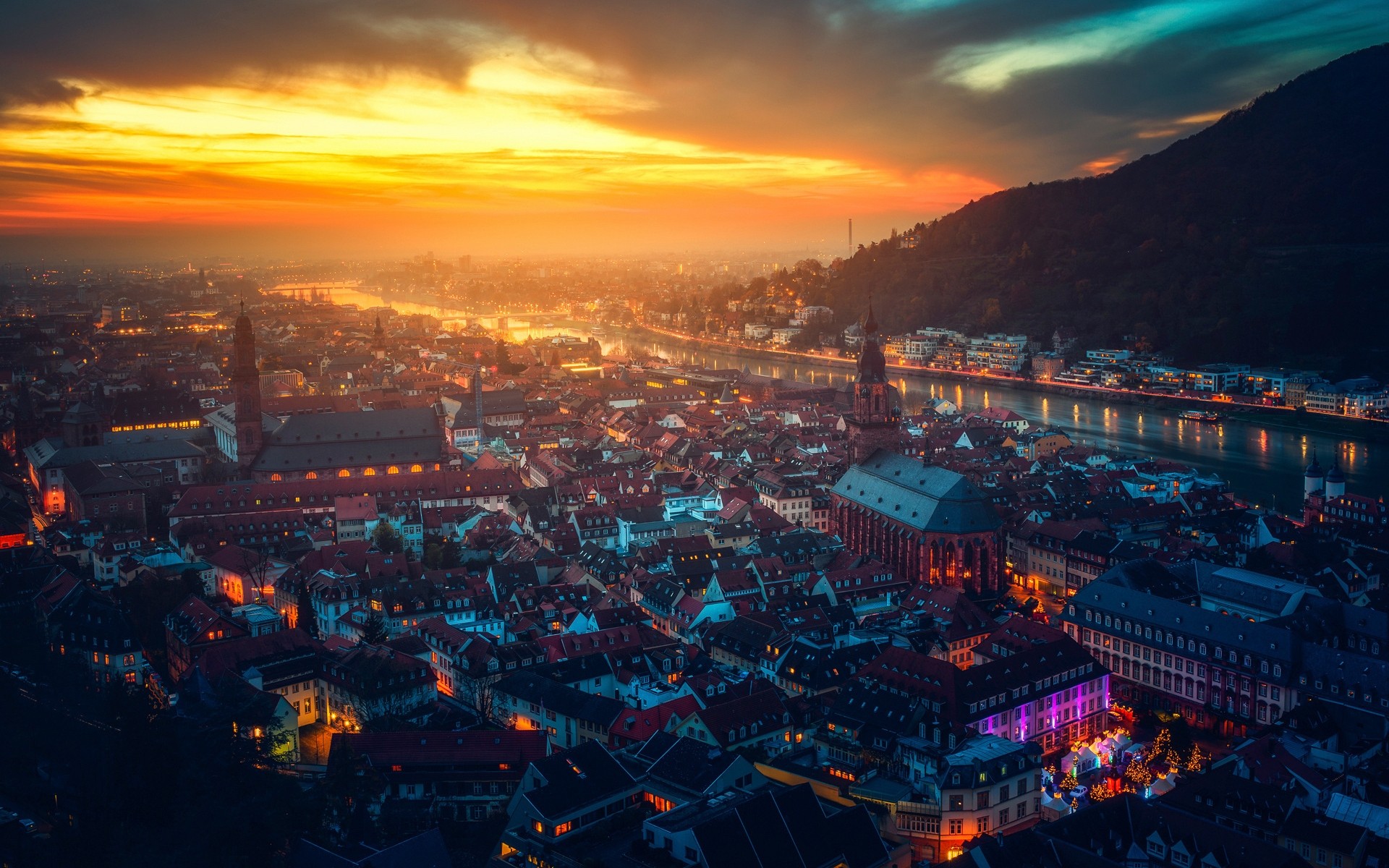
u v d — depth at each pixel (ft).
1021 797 638.53
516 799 605.73
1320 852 563.89
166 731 617.62
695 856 529.04
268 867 545.03
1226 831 547.90
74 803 592.60
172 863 533.14
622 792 616.39
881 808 632.38
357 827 565.53
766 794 554.46
